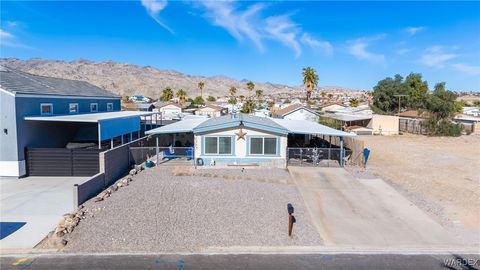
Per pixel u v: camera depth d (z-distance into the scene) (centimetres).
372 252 1155
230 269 1030
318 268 1042
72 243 1180
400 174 2308
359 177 2100
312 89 6925
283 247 1180
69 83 3219
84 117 2497
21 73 2719
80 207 1468
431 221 1427
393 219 1443
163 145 3306
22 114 2131
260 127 2292
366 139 4500
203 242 1202
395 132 5194
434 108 4947
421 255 1138
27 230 1291
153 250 1144
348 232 1308
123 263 1057
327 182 1964
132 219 1359
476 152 3409
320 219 1428
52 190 1823
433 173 2370
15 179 2067
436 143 4112
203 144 2327
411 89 7806
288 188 1839
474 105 10988
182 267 1037
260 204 1562
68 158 2147
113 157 1991
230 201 1587
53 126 2511
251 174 2112
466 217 1488
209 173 2119
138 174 2119
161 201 1566
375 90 8275
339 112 6588
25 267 1030
